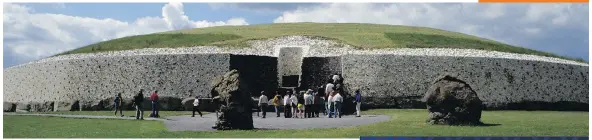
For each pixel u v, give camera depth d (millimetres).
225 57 42844
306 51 46188
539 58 46969
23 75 48750
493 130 24016
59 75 45812
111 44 51906
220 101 25234
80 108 43031
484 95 41938
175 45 49219
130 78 43500
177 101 41406
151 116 34312
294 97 34438
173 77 42969
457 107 26094
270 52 46438
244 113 25234
